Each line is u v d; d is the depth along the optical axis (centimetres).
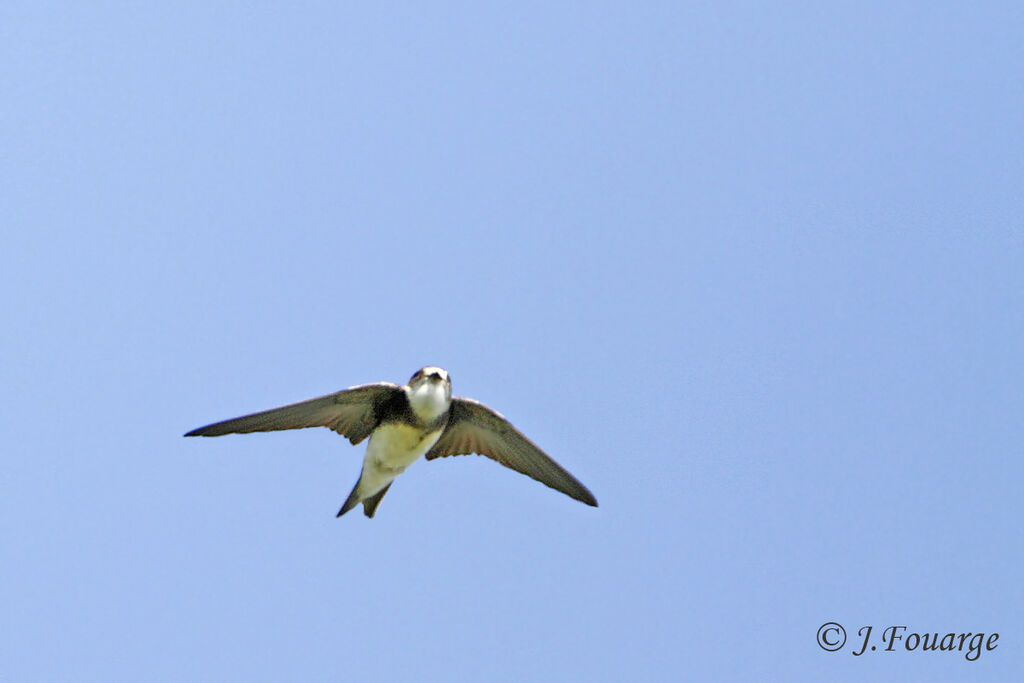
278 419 1462
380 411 1492
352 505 1573
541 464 1570
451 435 1588
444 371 1498
